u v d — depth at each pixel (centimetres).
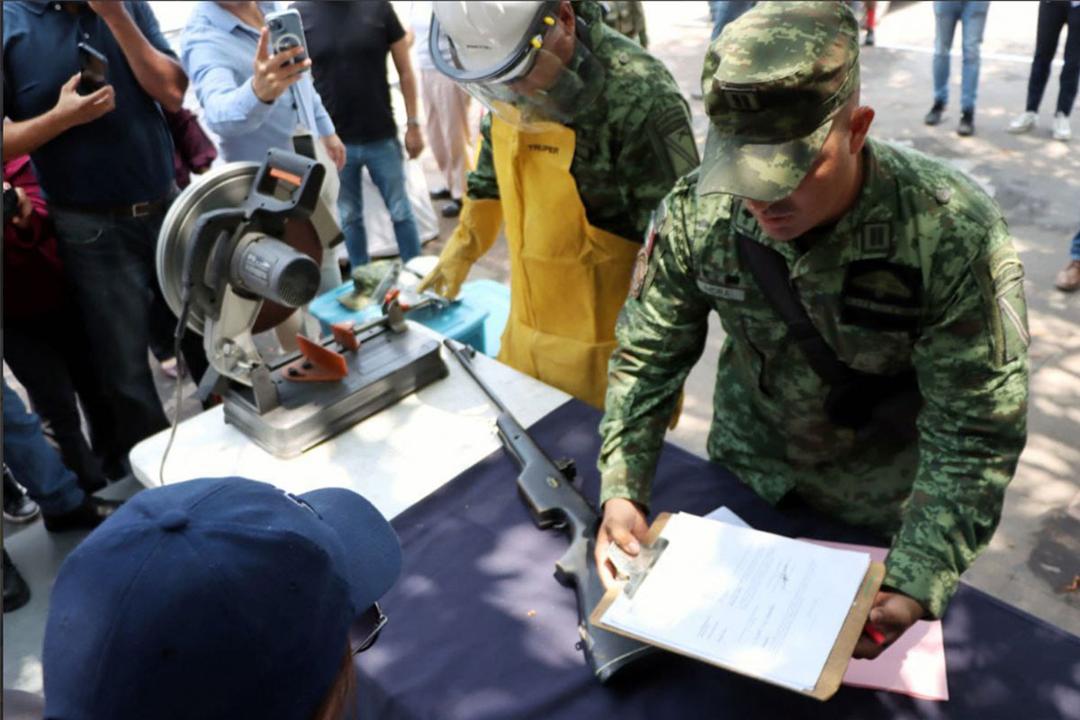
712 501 150
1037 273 232
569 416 176
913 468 136
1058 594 201
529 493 150
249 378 168
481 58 151
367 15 278
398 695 122
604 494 138
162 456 172
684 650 108
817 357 127
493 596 137
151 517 69
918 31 443
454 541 148
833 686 100
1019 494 222
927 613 111
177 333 159
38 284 242
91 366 269
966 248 110
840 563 116
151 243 252
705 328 146
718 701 116
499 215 213
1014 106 330
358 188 310
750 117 103
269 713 64
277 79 223
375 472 164
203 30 249
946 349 114
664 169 170
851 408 132
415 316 235
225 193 159
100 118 229
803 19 103
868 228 113
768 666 104
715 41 110
